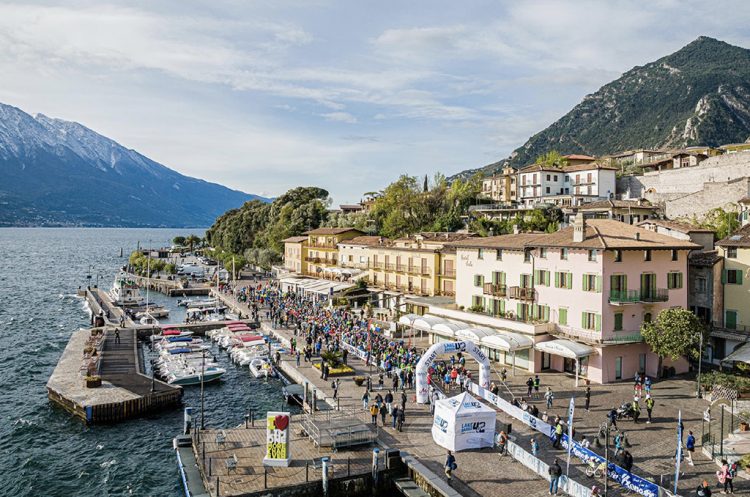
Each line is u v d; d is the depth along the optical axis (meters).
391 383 49.34
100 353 61.94
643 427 37.25
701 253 56.88
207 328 81.44
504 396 44.19
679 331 44.84
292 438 36.94
